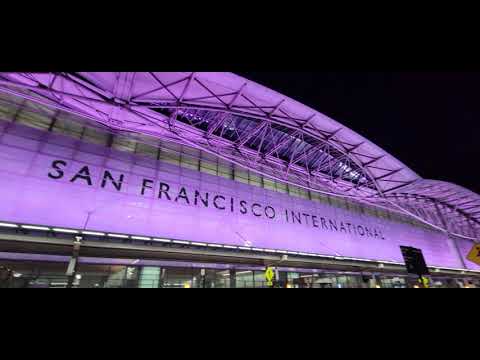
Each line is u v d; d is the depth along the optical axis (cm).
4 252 1672
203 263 2392
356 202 4325
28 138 2050
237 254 2605
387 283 3794
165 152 2786
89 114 2350
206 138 3014
